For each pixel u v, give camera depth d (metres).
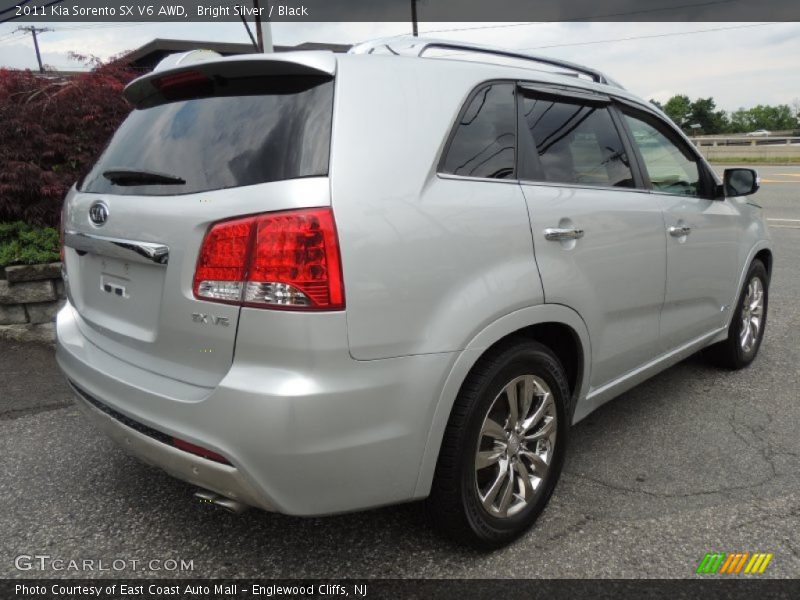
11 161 5.21
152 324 2.23
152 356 2.23
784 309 6.15
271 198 1.92
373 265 1.98
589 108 3.00
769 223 12.02
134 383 2.19
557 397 2.64
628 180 3.11
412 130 2.17
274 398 1.88
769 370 4.50
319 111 2.05
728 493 2.91
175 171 2.20
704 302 3.77
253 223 1.92
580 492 2.92
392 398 2.05
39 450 3.35
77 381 2.48
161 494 2.94
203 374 2.07
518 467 2.52
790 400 3.97
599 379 2.96
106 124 5.79
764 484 2.98
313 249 1.89
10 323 4.98
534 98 2.71
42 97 5.74
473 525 2.37
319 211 1.91
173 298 2.08
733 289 4.07
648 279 3.11
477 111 2.42
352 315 1.94
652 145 3.40
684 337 3.64
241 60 2.17
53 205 5.34
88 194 2.53
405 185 2.09
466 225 2.21
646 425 3.62
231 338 1.97
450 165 2.27
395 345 2.04
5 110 5.34
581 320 2.68
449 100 2.32
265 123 2.10
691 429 3.57
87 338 2.61
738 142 40.38
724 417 3.72
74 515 2.77
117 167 2.46
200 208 2.02
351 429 1.98
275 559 2.47
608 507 2.80
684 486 2.97
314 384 1.91
